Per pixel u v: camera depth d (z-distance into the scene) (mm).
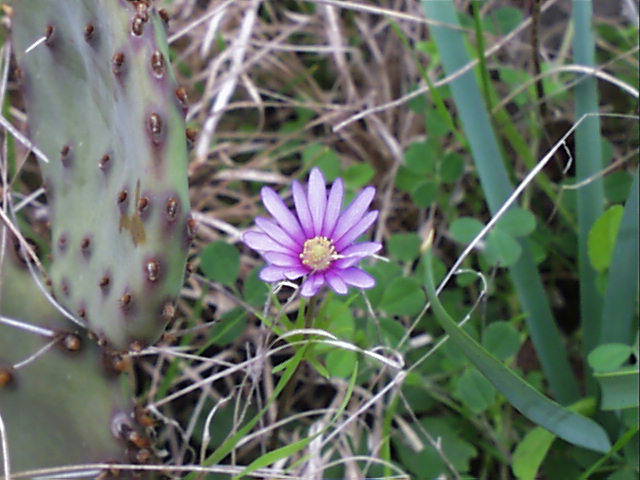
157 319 176
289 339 240
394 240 292
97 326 188
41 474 210
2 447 212
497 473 281
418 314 284
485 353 203
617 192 296
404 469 269
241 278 319
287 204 328
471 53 321
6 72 273
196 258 312
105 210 190
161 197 166
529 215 264
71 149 203
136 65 165
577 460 259
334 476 265
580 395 272
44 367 206
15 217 240
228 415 285
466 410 272
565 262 310
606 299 250
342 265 204
